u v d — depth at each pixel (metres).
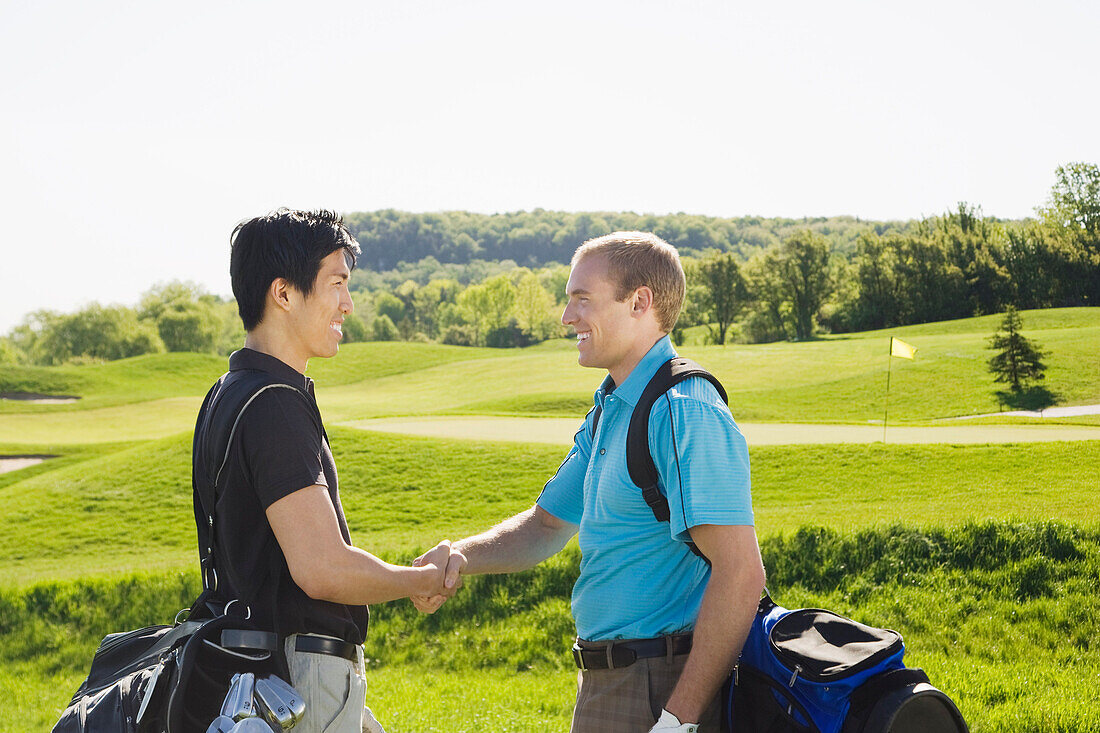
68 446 31.33
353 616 2.45
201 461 2.37
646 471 2.54
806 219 185.00
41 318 109.25
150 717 2.24
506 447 20.66
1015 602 8.80
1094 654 7.72
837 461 16.92
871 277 75.44
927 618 8.80
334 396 54.47
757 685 2.46
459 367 62.94
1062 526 9.80
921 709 2.29
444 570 2.56
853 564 10.00
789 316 84.94
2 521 18.52
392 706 7.84
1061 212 63.12
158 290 124.62
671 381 2.56
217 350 115.44
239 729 2.06
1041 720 5.57
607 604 2.65
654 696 2.57
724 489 2.41
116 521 18.27
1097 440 16.95
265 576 2.30
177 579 12.48
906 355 19.78
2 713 9.07
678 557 2.60
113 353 106.69
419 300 148.62
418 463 19.84
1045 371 33.56
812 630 2.52
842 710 2.28
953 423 24.98
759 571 2.43
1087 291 61.75
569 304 2.81
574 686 8.33
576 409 35.50
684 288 2.83
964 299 69.44
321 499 2.26
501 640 10.14
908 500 13.84
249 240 2.41
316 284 2.43
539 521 3.15
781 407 34.59
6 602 12.23
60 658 11.18
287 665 2.28
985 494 13.73
